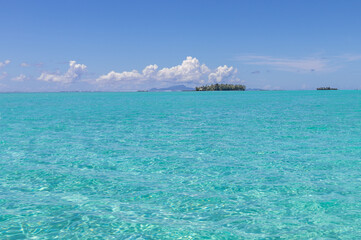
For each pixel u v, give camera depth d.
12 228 5.96
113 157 11.75
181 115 28.92
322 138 15.36
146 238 5.59
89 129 19.42
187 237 5.63
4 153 12.42
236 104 47.12
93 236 5.66
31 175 9.40
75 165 10.59
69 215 6.55
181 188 8.25
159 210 6.83
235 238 5.59
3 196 7.65
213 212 6.71
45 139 15.75
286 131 17.80
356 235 5.66
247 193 7.84
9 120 24.97
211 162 10.95
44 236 5.66
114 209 6.88
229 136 16.36
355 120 22.69
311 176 9.14
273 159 11.24
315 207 6.91
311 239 5.52
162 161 11.13
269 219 6.35
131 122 23.25
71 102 60.69
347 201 7.21
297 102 50.47
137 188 8.26
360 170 9.67
